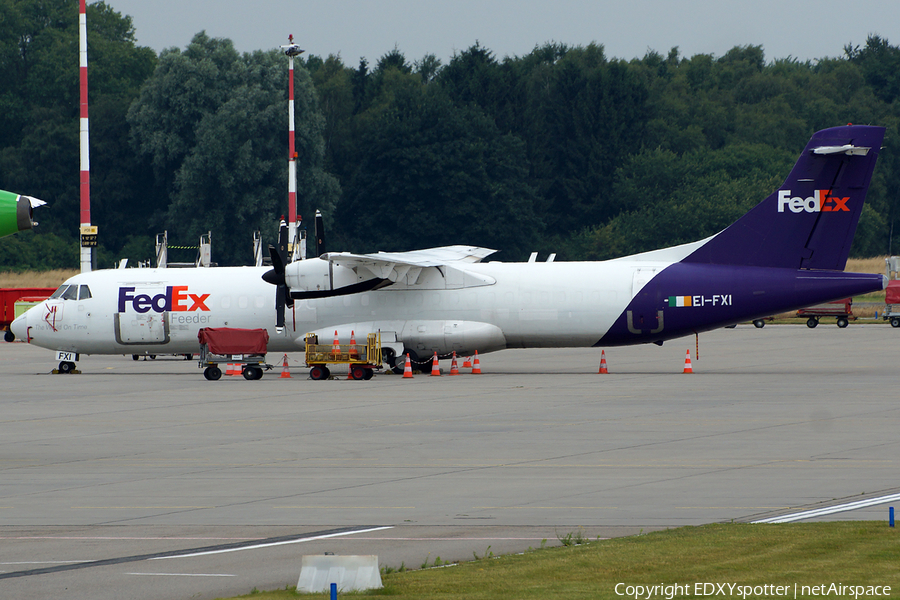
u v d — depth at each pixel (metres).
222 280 158.00
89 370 169.88
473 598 42.56
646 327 145.25
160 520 60.00
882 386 125.00
